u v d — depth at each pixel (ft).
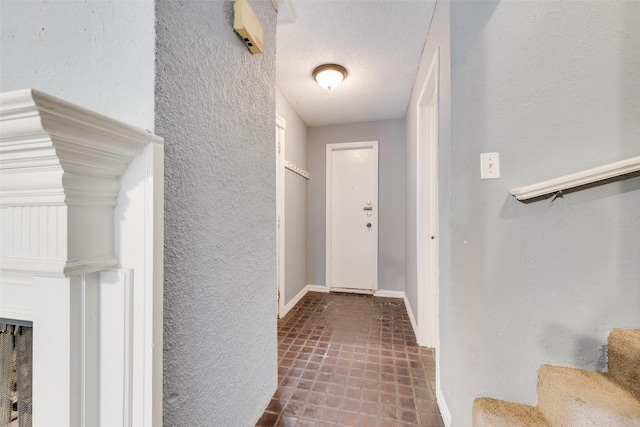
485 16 3.90
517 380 3.77
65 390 1.73
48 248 1.68
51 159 1.53
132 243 1.93
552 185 3.37
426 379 5.10
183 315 2.42
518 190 3.59
